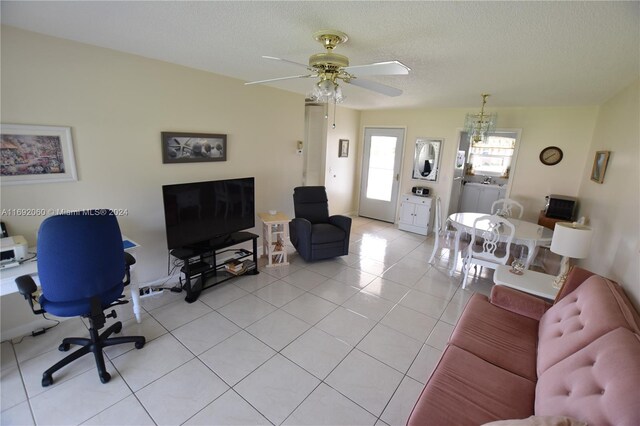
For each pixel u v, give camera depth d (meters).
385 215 6.32
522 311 2.21
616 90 3.11
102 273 1.94
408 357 2.31
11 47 2.04
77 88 2.36
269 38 2.09
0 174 2.10
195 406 1.83
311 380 2.06
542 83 2.99
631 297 1.98
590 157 4.05
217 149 3.44
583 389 1.25
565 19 1.56
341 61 1.86
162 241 3.15
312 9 1.60
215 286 3.30
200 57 2.67
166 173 3.04
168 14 1.75
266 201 4.21
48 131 2.26
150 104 2.81
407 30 1.81
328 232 3.94
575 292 1.94
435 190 5.60
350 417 1.80
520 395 1.49
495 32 1.78
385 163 6.11
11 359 2.14
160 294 3.06
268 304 2.98
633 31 1.66
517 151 4.75
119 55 2.54
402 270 3.90
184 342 2.39
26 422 1.70
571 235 2.27
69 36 2.19
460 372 1.61
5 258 2.00
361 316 2.83
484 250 3.46
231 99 3.49
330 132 5.51
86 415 1.75
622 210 2.46
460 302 3.14
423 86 3.39
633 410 1.00
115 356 2.21
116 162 2.67
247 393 1.94
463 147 5.74
